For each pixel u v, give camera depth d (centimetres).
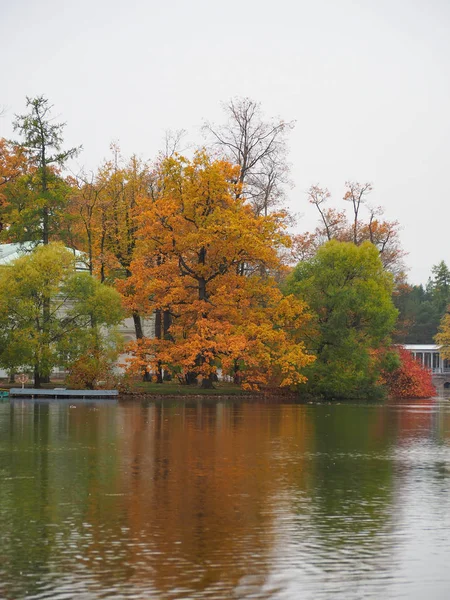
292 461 2869
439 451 3172
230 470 2655
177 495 2230
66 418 4409
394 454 3080
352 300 6812
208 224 6375
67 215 6856
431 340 17062
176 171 6562
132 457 2923
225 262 6638
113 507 2073
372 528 1872
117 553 1659
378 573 1545
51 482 2403
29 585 1468
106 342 6144
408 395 7969
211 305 6500
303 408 5688
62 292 6100
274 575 1530
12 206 7981
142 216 6381
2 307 5866
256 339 6406
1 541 1745
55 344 6066
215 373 7500
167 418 4506
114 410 5050
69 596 1414
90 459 2864
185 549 1691
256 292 6744
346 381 6850
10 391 6053
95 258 6925
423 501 2167
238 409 5400
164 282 6384
